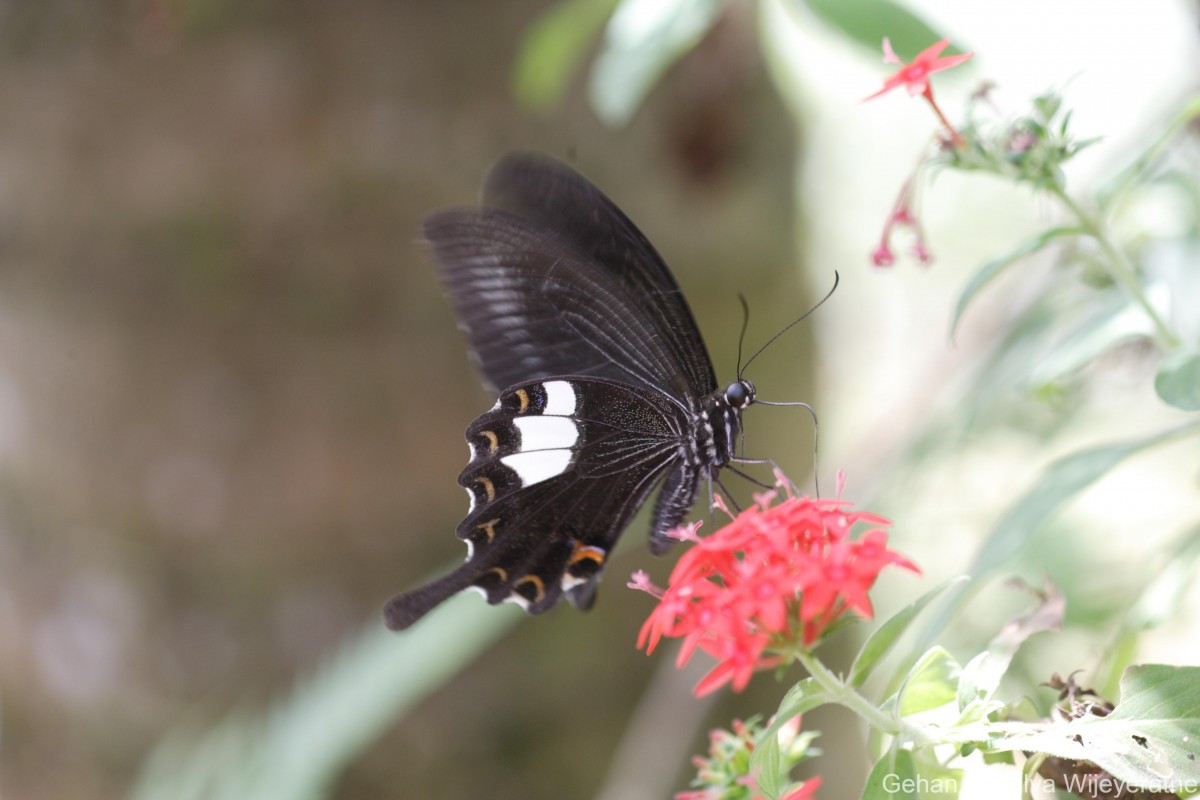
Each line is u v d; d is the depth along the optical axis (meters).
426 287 1.31
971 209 1.49
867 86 1.49
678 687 1.32
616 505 1.20
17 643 1.35
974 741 1.13
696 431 1.20
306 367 1.31
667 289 1.20
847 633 1.37
